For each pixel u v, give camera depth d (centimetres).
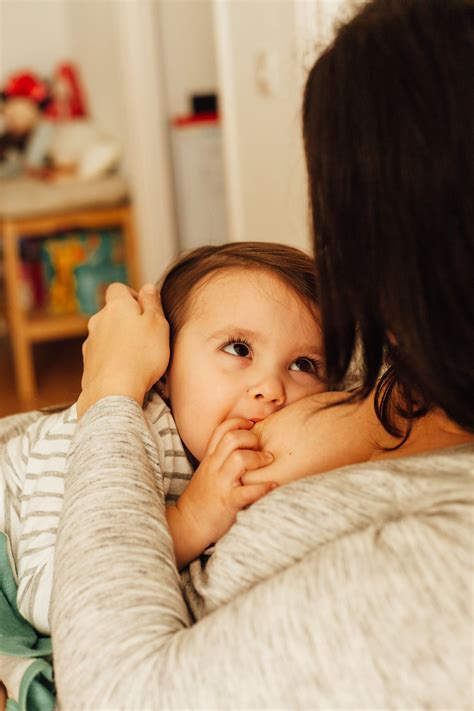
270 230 211
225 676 49
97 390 70
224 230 334
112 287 81
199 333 84
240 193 229
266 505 61
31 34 436
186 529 71
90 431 64
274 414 76
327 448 70
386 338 56
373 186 49
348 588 48
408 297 49
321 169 52
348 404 67
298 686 47
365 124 49
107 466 61
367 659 46
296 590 50
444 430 63
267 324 83
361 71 49
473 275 48
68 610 55
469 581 47
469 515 50
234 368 83
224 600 60
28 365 321
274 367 83
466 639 45
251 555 59
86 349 76
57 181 343
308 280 88
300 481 62
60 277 347
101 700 51
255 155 214
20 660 67
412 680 46
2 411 306
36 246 355
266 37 194
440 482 55
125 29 312
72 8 411
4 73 438
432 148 47
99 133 385
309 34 161
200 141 322
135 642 52
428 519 50
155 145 324
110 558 56
